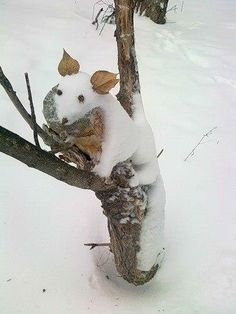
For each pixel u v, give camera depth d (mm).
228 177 1062
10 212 884
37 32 1607
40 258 803
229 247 867
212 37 1942
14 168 1002
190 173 1063
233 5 2488
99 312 731
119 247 722
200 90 1464
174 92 1428
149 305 756
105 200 639
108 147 558
